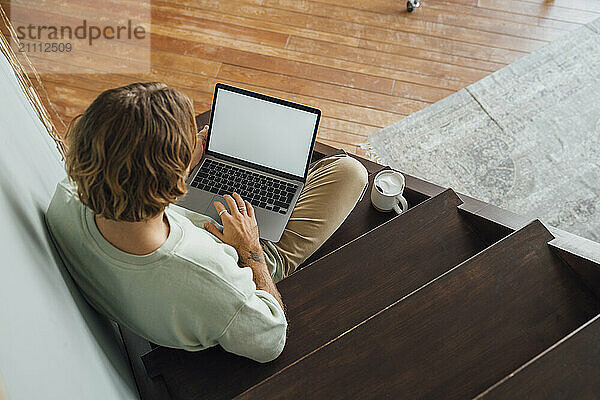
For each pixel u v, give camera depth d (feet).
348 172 6.04
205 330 3.59
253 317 3.65
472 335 4.50
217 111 5.93
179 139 2.91
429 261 5.69
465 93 9.11
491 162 8.50
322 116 8.91
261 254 4.66
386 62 9.43
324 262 5.61
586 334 3.96
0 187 2.69
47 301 2.66
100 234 3.16
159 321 3.52
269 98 5.78
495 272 4.83
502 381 3.82
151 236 3.18
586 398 3.78
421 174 8.43
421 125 8.83
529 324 4.59
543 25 9.82
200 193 5.89
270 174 6.01
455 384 4.28
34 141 3.71
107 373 3.33
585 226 7.93
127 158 2.77
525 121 8.82
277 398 4.15
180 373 4.52
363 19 9.87
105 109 2.77
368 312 5.34
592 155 8.49
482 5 10.02
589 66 9.33
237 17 9.83
